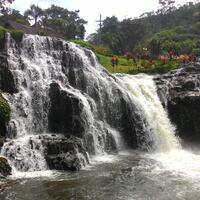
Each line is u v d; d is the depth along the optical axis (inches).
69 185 871.1
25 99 1248.2
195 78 1638.8
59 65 1462.8
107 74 1608.0
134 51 3863.2
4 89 1266.0
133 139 1425.9
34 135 1155.3
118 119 1439.5
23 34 1464.1
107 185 879.1
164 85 1638.8
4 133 1090.7
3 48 1396.4
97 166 1064.8
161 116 1536.7
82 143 1126.4
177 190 853.8
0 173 920.3
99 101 1438.2
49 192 819.4
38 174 962.1
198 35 4261.8
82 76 1457.9
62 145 1053.8
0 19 3302.2
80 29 3949.3
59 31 3727.9
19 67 1343.5
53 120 1259.8
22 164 991.0
